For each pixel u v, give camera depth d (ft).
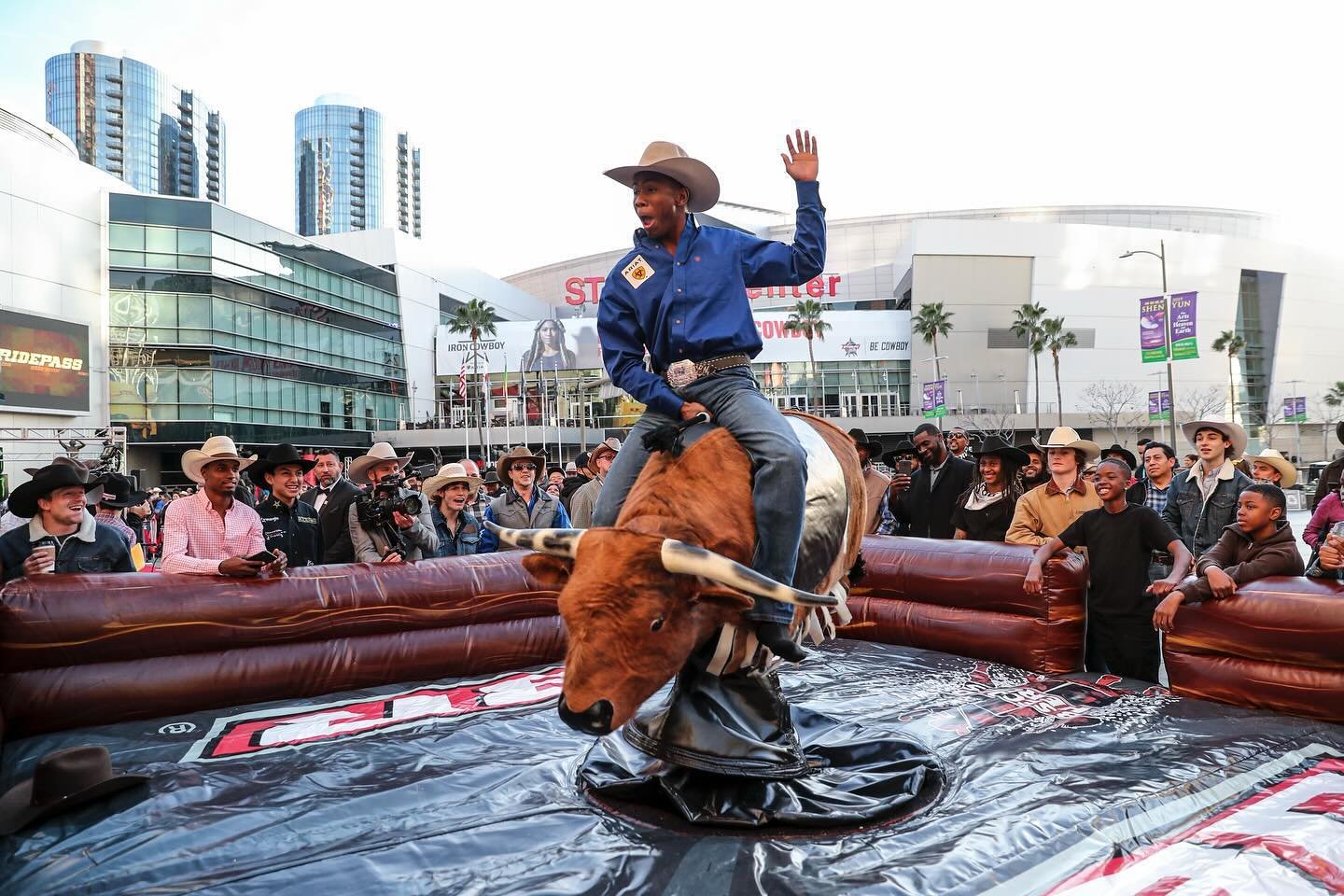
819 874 8.44
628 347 11.37
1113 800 10.19
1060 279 252.83
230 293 148.36
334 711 14.88
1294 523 79.97
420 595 17.28
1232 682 14.34
